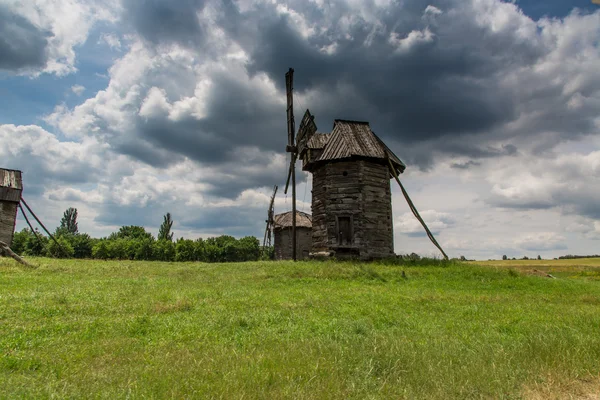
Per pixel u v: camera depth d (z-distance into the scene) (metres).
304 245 51.31
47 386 5.28
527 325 10.53
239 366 6.17
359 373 6.16
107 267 25.44
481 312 12.64
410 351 7.21
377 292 15.98
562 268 54.56
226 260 70.94
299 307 12.16
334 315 11.13
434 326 10.12
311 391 5.32
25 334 8.38
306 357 6.73
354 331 9.17
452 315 12.01
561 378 6.22
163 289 15.63
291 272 20.73
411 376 6.18
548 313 12.83
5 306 11.02
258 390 5.28
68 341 7.97
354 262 25.53
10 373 6.12
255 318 10.17
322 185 29.89
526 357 7.18
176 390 5.18
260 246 75.62
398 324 10.49
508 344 8.30
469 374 6.17
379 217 28.95
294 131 31.45
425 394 5.52
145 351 7.23
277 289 16.34
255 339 8.20
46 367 6.36
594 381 6.31
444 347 7.75
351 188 28.67
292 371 6.02
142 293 14.41
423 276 21.67
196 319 10.09
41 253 52.88
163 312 11.08
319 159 29.22
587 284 23.42
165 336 8.48
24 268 22.30
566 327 10.12
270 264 24.86
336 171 29.22
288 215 55.06
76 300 12.43
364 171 28.95
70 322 9.52
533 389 5.87
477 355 7.21
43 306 11.20
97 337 8.34
